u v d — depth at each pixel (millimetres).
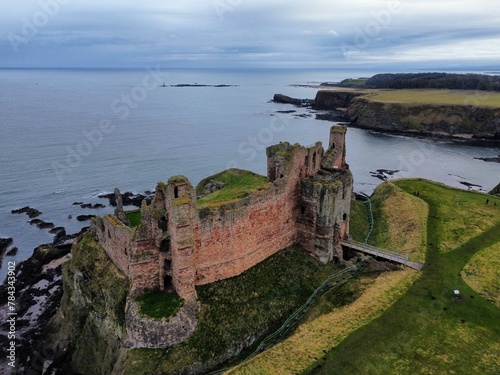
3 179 110375
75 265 56125
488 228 67250
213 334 44656
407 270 54906
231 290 49750
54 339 55594
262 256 55188
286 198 56656
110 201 99875
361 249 59094
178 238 42281
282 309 50031
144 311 43188
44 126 176500
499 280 52594
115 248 50969
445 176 126500
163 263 45625
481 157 149000
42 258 76062
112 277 50719
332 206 56750
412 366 39094
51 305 65000
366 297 49438
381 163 140500
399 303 48062
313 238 58719
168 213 44000
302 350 41594
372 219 76250
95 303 50781
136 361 41469
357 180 121625
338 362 39750
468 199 81062
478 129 182000
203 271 48656
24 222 89688
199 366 42062
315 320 46469
